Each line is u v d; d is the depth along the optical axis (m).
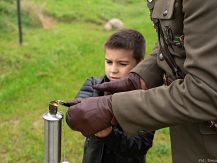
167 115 1.47
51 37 10.75
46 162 1.61
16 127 5.60
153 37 10.73
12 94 6.65
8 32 10.67
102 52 9.37
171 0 1.54
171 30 1.56
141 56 2.52
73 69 8.05
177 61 1.62
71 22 13.26
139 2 17.61
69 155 4.82
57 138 1.59
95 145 2.37
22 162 4.71
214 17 1.36
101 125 1.56
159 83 1.95
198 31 1.40
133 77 1.91
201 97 1.40
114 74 2.45
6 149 4.99
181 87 1.46
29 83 7.17
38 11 12.69
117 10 15.51
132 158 2.38
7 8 11.75
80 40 10.48
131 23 13.33
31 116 5.95
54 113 1.60
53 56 8.79
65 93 6.81
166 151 4.76
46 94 6.75
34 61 8.38
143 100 1.50
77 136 5.21
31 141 5.17
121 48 2.41
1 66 8.09
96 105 1.57
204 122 1.59
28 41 10.20
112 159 2.38
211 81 1.38
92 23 13.39
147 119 1.50
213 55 1.37
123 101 1.53
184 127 1.67
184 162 1.70
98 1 16.09
